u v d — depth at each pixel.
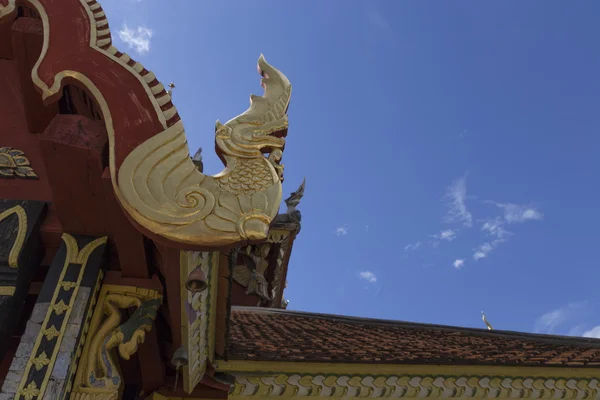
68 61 3.86
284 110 4.16
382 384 5.60
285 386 5.40
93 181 3.64
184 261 3.32
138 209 3.17
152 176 3.32
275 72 4.52
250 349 5.76
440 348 6.88
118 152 3.41
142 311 4.04
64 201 3.80
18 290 3.81
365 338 7.52
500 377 5.89
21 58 4.38
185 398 5.12
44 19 4.11
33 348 3.50
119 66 3.84
